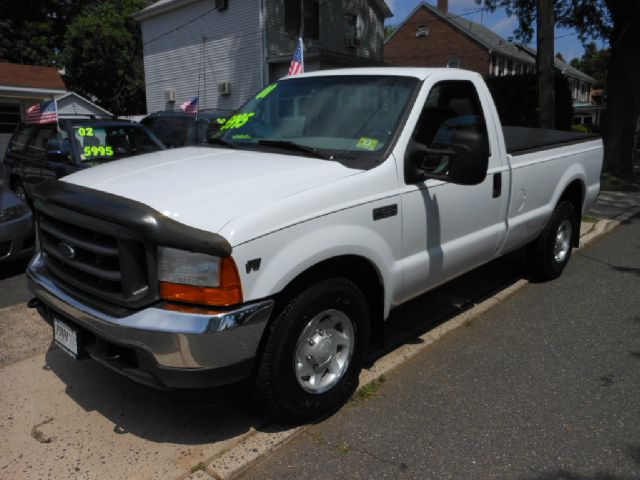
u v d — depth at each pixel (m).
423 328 4.37
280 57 18.69
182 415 3.17
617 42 13.65
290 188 2.83
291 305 2.79
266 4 18.77
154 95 23.80
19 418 3.11
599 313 4.77
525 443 2.95
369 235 3.09
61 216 2.84
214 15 20.34
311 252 2.75
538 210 4.88
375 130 3.41
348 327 3.16
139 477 2.65
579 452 2.88
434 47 35.78
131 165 3.34
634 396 3.43
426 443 2.95
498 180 4.15
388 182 3.20
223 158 3.36
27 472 2.67
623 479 2.68
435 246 3.63
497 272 5.78
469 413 3.23
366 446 2.91
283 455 2.83
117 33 28.94
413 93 3.51
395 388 3.49
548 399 3.39
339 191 2.93
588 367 3.80
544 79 9.14
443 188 3.59
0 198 5.99
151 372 2.52
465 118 3.95
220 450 2.86
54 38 34.00
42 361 3.78
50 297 2.96
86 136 7.74
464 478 2.69
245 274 2.52
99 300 2.72
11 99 19.61
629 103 13.67
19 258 5.91
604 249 6.93
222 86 20.53
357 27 22.73
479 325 4.49
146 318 2.49
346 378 3.19
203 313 2.46
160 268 2.51
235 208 2.61
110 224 2.57
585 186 5.67
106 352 2.67
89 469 2.70
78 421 3.09
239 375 2.63
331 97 3.79
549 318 4.65
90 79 29.72
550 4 8.90
